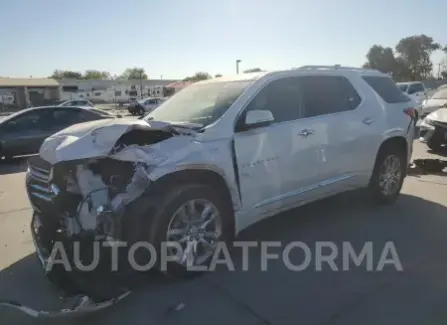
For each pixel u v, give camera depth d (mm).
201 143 3541
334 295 3236
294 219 4992
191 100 4504
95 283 3223
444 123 8297
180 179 3426
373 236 4402
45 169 3473
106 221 3172
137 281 3492
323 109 4621
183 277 3486
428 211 5250
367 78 5332
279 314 2996
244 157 3791
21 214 5637
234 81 4410
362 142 4961
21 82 61125
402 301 3121
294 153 4211
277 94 4262
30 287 3477
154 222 3234
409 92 22312
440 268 3646
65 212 3289
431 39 69312
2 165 10047
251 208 3926
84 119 10883
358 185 5094
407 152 5625
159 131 3553
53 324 2969
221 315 3004
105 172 3355
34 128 10289
